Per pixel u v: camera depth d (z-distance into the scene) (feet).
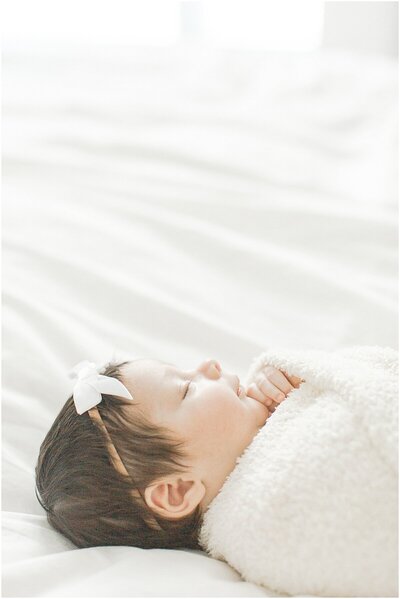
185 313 4.25
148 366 3.26
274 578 2.73
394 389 2.91
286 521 2.75
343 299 4.35
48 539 2.99
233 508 2.87
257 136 6.16
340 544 2.67
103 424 3.11
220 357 4.04
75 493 3.05
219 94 6.96
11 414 3.61
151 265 4.74
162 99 6.86
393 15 9.84
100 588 2.56
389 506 2.69
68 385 3.76
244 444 3.13
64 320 4.19
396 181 5.38
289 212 5.08
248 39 10.73
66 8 10.59
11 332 4.02
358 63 7.46
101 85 7.21
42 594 2.60
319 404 3.03
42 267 4.65
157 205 5.32
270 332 4.22
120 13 10.71
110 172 5.74
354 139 6.13
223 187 5.42
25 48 8.39
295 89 6.92
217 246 4.83
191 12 10.70
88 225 5.06
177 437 3.05
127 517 3.02
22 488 3.28
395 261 4.68
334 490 2.74
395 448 2.73
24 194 5.48
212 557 2.95
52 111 6.70
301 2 10.41
